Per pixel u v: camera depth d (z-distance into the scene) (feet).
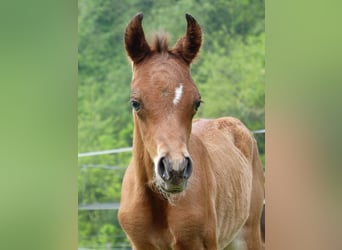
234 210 15.93
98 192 34.63
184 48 13.42
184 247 13.79
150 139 12.34
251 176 17.66
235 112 36.76
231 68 37.52
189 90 12.56
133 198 13.82
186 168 11.89
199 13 37.99
